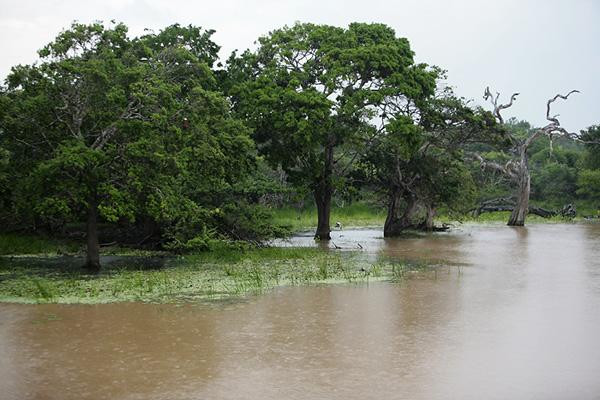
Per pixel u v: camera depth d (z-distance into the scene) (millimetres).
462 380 10578
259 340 12883
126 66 22625
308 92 31203
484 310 15617
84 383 10422
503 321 14484
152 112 21844
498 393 10016
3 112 20516
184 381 10508
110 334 13312
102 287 18297
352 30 34250
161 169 21656
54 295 17078
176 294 17422
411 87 32688
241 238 28031
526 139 50781
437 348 12367
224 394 9945
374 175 38406
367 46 32875
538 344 12664
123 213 20266
